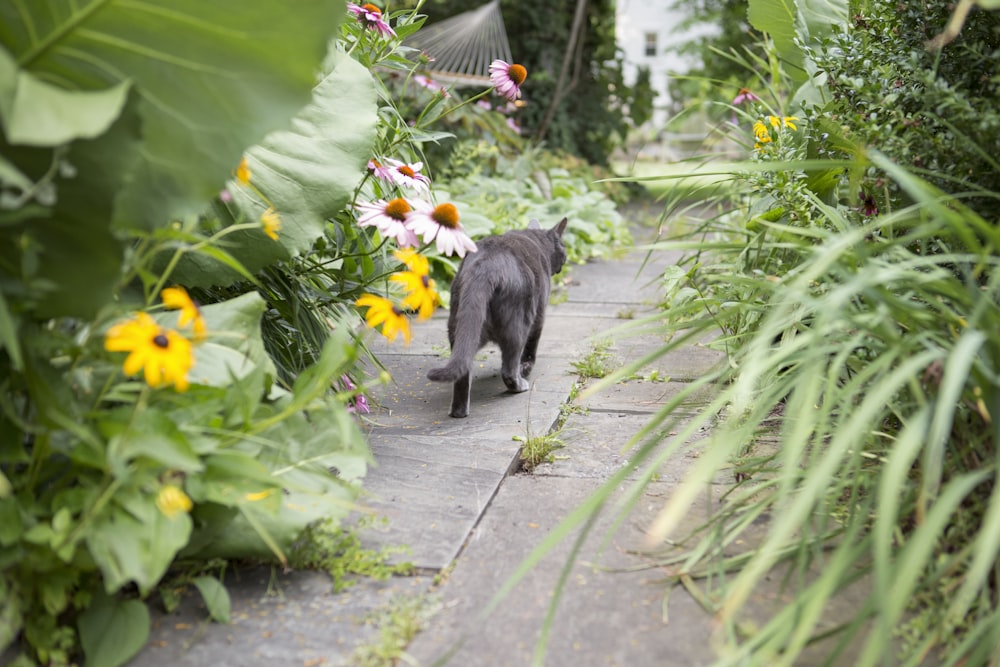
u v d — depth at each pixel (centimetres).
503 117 885
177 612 192
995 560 181
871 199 274
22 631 178
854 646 176
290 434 211
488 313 339
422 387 368
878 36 274
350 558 210
